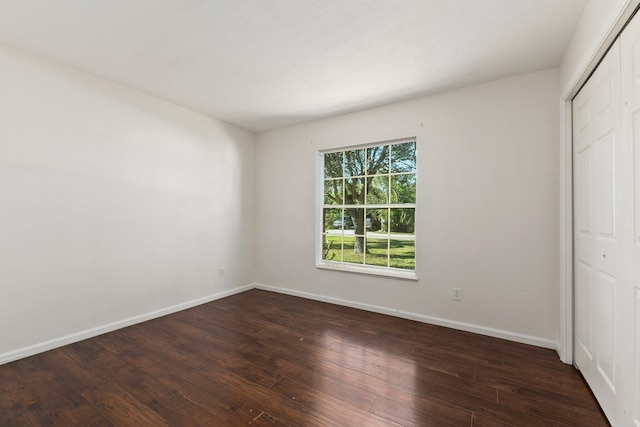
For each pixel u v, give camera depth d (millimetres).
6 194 2291
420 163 3184
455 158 2992
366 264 3721
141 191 3170
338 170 3979
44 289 2486
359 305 3621
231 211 4215
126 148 3037
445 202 3043
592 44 1682
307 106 3512
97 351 2482
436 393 1914
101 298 2848
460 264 2969
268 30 2098
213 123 3947
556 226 2533
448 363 2295
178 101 3404
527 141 2652
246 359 2355
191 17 1960
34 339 2430
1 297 2270
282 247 4328
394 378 2088
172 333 2865
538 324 2615
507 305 2746
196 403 1810
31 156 2410
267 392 1923
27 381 2031
